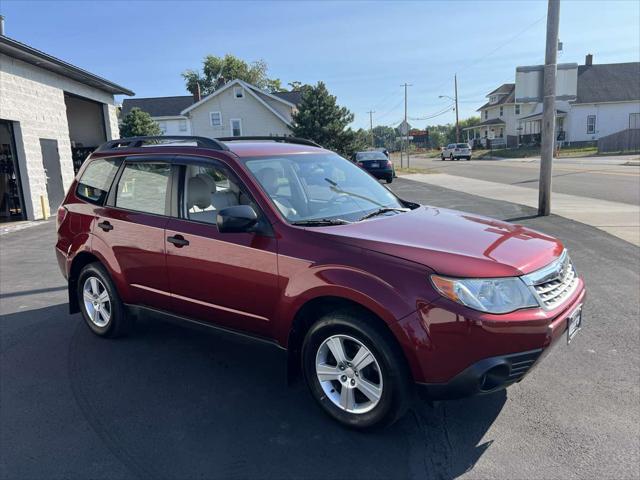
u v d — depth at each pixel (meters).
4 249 9.88
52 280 7.27
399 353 2.98
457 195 16.09
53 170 15.82
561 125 53.72
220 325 3.87
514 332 2.81
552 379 3.87
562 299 3.18
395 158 65.00
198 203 3.93
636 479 2.72
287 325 3.38
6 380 4.07
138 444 3.17
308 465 2.93
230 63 75.38
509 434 3.17
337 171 4.47
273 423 3.37
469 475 2.80
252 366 4.26
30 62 14.38
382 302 2.92
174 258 3.99
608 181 18.73
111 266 4.52
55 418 3.49
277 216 3.50
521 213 11.61
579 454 2.95
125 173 4.53
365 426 3.16
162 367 4.25
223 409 3.56
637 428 3.19
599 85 51.38
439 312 2.82
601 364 4.09
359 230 3.39
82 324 5.36
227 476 2.84
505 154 51.06
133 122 40.12
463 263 2.93
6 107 13.34
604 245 8.07
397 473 2.84
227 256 3.64
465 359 2.81
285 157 4.22
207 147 4.04
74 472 2.90
